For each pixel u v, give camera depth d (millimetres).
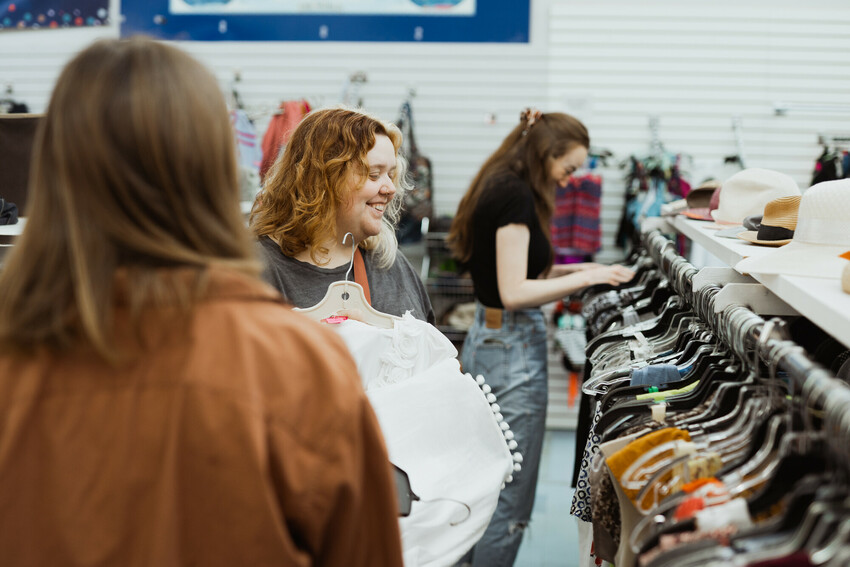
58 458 893
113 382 903
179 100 915
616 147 4988
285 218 2182
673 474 1451
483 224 3107
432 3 4957
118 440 894
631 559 1511
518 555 3562
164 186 907
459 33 4973
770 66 4855
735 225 2561
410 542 1680
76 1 4988
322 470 937
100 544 889
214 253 949
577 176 4648
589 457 2094
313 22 4984
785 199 2029
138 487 890
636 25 4895
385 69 5008
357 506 987
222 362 914
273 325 967
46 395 902
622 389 1871
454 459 1785
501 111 5008
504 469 1819
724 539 1131
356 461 970
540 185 3180
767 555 1013
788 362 1296
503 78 4980
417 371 1903
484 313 3229
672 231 3189
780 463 1208
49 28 5016
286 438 922
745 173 2578
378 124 2189
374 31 4980
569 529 3820
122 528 890
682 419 1637
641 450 1506
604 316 2955
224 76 5031
